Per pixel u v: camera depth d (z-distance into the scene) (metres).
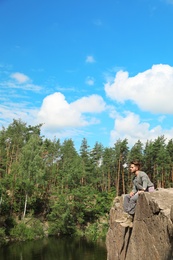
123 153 77.50
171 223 6.64
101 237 58.59
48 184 71.62
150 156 71.88
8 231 52.34
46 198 68.19
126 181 78.69
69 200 66.31
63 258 38.16
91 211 67.44
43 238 55.56
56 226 58.94
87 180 81.06
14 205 60.25
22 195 62.88
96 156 92.31
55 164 83.06
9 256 38.75
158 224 7.35
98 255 40.31
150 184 8.76
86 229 62.97
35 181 62.00
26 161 61.12
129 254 9.50
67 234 60.34
